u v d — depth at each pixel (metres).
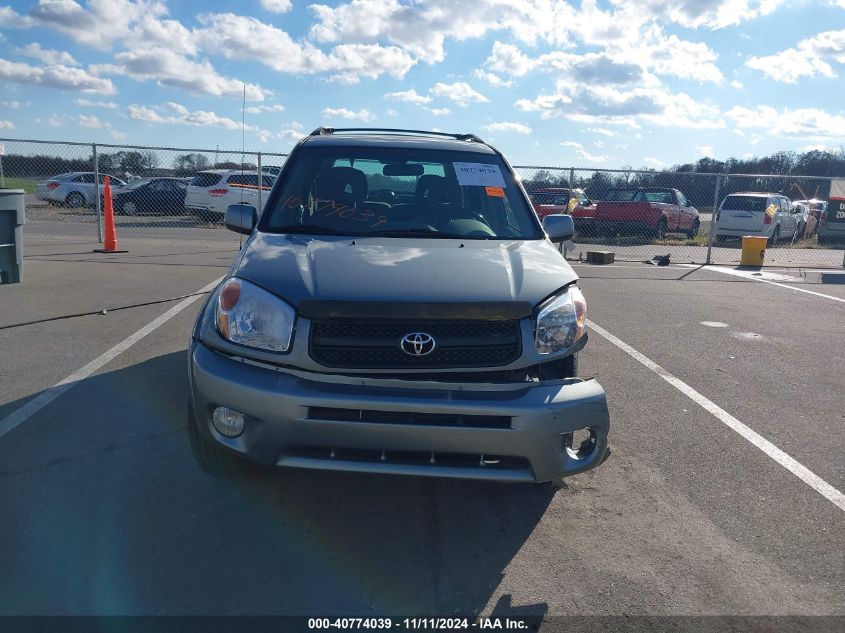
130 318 7.27
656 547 3.39
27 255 11.88
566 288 3.52
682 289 10.98
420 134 5.67
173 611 2.79
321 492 3.78
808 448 4.64
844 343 7.60
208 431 3.20
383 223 4.28
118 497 3.63
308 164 4.68
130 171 18.61
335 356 3.11
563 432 3.12
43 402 4.84
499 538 3.43
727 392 5.75
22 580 2.94
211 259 12.10
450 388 3.08
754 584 3.12
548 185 19.09
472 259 3.67
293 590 2.96
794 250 19.44
